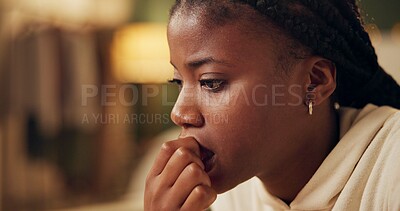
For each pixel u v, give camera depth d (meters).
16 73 2.14
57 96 2.17
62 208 2.18
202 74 0.65
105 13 2.23
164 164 0.69
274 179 0.72
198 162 0.66
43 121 2.16
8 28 2.11
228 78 0.64
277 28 0.65
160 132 2.20
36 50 2.15
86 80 2.19
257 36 0.64
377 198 0.64
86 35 2.21
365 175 0.66
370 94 0.78
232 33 0.64
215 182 0.67
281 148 0.68
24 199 2.16
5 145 2.14
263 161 0.67
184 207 0.65
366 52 0.76
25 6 2.13
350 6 0.73
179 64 0.66
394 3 2.04
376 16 2.06
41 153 2.18
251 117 0.65
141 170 2.17
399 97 0.81
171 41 0.66
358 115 0.73
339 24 0.70
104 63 2.21
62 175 2.20
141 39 2.21
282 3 0.65
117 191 2.18
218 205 0.89
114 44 2.22
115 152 2.19
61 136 2.19
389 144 0.65
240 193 0.86
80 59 2.20
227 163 0.66
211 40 0.64
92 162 2.20
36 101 2.16
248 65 0.64
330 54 0.68
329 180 0.69
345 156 0.69
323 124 0.71
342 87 0.77
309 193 0.70
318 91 0.69
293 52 0.66
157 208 0.67
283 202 0.73
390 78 0.80
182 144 0.67
